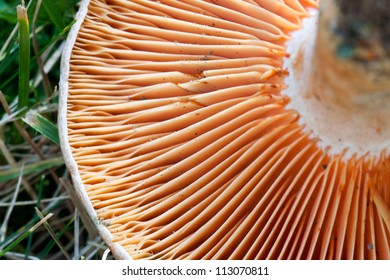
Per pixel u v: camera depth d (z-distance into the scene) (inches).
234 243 4.8
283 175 4.7
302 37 4.8
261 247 4.8
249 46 4.9
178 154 5.0
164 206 5.0
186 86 5.0
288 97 4.7
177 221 4.9
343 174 4.7
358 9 3.9
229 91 4.9
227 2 5.1
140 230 4.9
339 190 4.7
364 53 4.0
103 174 5.1
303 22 4.9
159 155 5.1
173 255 4.8
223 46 5.0
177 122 5.0
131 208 5.0
